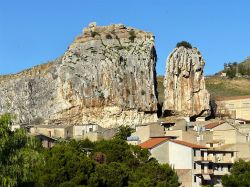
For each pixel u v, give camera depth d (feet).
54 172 313.12
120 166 362.12
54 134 649.61
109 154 406.41
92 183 319.47
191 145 463.01
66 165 319.88
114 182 339.57
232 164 457.68
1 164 213.25
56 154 327.67
